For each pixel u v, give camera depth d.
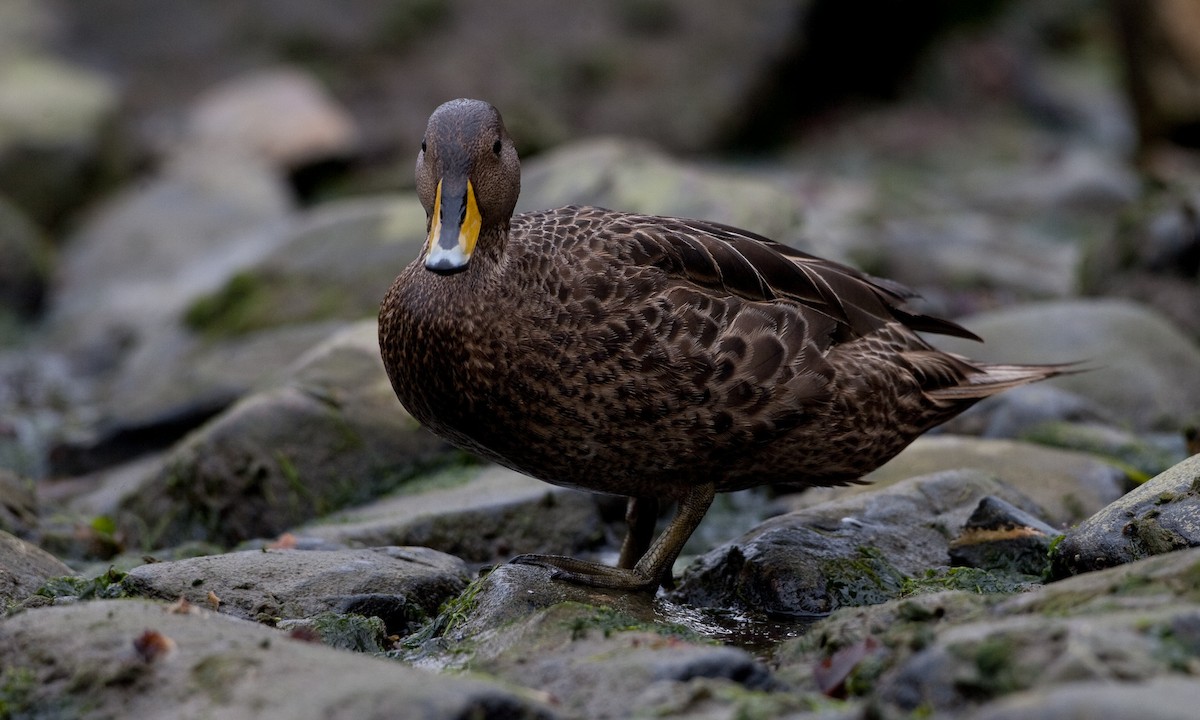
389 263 15.69
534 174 16.02
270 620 7.62
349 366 11.48
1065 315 13.73
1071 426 11.66
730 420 7.93
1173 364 13.39
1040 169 26.88
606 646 6.36
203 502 10.87
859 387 8.23
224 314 16.25
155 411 13.27
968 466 10.43
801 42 29.86
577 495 10.30
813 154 29.78
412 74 29.14
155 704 5.54
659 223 8.41
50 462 13.34
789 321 8.05
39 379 17.66
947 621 6.19
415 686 5.30
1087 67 35.88
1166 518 7.33
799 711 5.34
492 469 11.07
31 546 8.48
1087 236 22.78
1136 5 25.50
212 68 29.08
